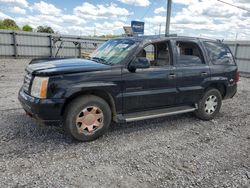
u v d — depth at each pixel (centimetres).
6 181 284
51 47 2197
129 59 427
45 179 292
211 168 338
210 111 556
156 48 467
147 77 441
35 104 362
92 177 302
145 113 461
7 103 621
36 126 462
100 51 510
